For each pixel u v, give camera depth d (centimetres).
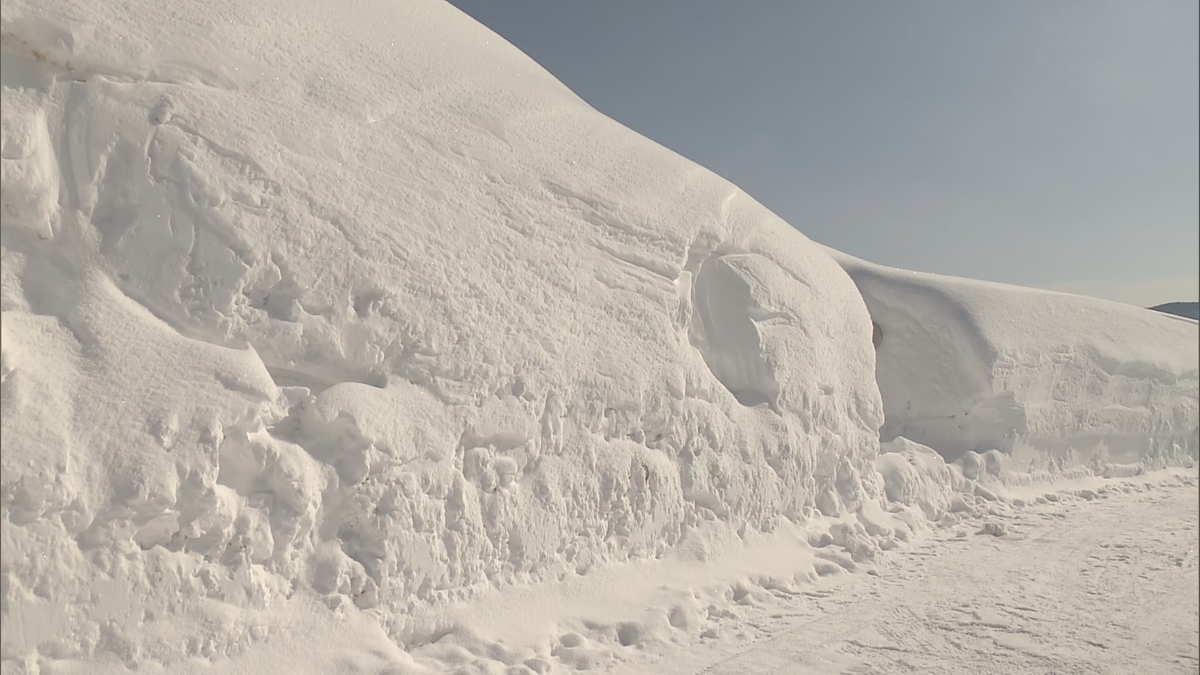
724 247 778
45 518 347
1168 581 631
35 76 420
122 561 365
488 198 605
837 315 853
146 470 373
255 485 421
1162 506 962
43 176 403
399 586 452
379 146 564
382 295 502
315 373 474
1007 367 1031
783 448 714
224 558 401
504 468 518
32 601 338
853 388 826
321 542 437
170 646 372
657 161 780
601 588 540
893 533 766
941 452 1023
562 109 750
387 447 461
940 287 1118
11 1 408
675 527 611
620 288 651
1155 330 1283
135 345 404
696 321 741
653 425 618
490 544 497
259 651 398
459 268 549
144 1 490
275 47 548
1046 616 548
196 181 451
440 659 439
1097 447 1119
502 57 769
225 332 445
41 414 357
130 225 432
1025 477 1009
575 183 678
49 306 399
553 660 462
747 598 584
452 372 511
